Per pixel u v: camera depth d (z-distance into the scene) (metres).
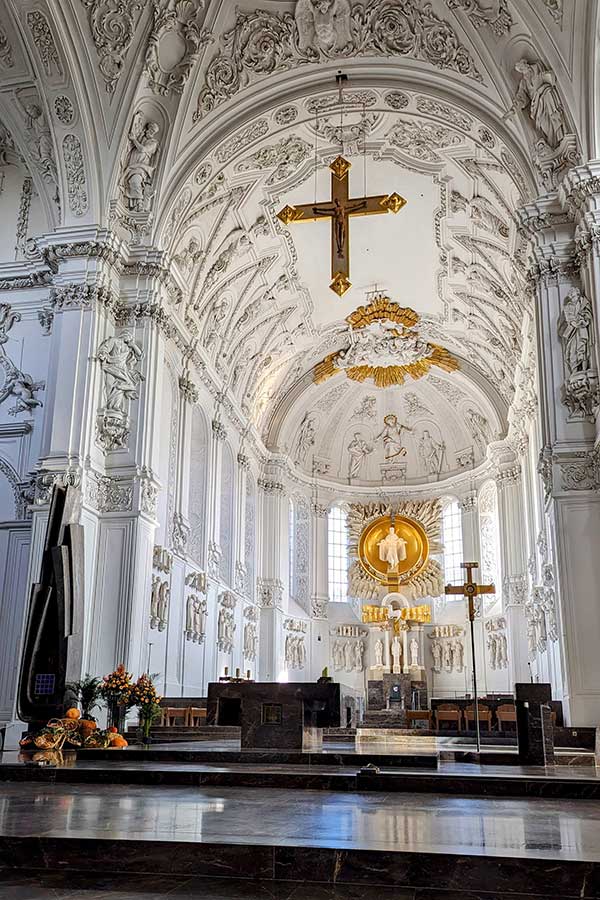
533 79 16.73
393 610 32.66
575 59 16.17
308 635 32.53
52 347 17.30
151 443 17.56
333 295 27.34
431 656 32.31
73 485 15.97
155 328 18.20
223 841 5.27
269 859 5.13
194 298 21.83
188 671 21.36
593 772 9.48
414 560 33.56
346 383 33.28
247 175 20.94
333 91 19.02
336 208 18.09
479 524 32.38
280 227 23.45
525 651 27.92
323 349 30.80
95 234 17.48
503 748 13.66
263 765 9.94
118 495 16.92
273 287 25.70
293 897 4.68
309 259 25.25
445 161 20.91
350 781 8.50
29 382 18.52
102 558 16.53
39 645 13.77
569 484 15.54
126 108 17.59
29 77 17.55
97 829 5.71
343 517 34.84
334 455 34.88
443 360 30.64
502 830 5.83
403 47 18.05
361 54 18.31
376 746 13.70
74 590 14.06
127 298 18.19
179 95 18.02
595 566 15.03
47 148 18.23
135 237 18.47
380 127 20.30
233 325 25.20
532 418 24.41
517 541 28.88
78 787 8.68
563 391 16.03
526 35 16.53
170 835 5.48
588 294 15.98
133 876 5.14
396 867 4.98
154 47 17.11
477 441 33.06
